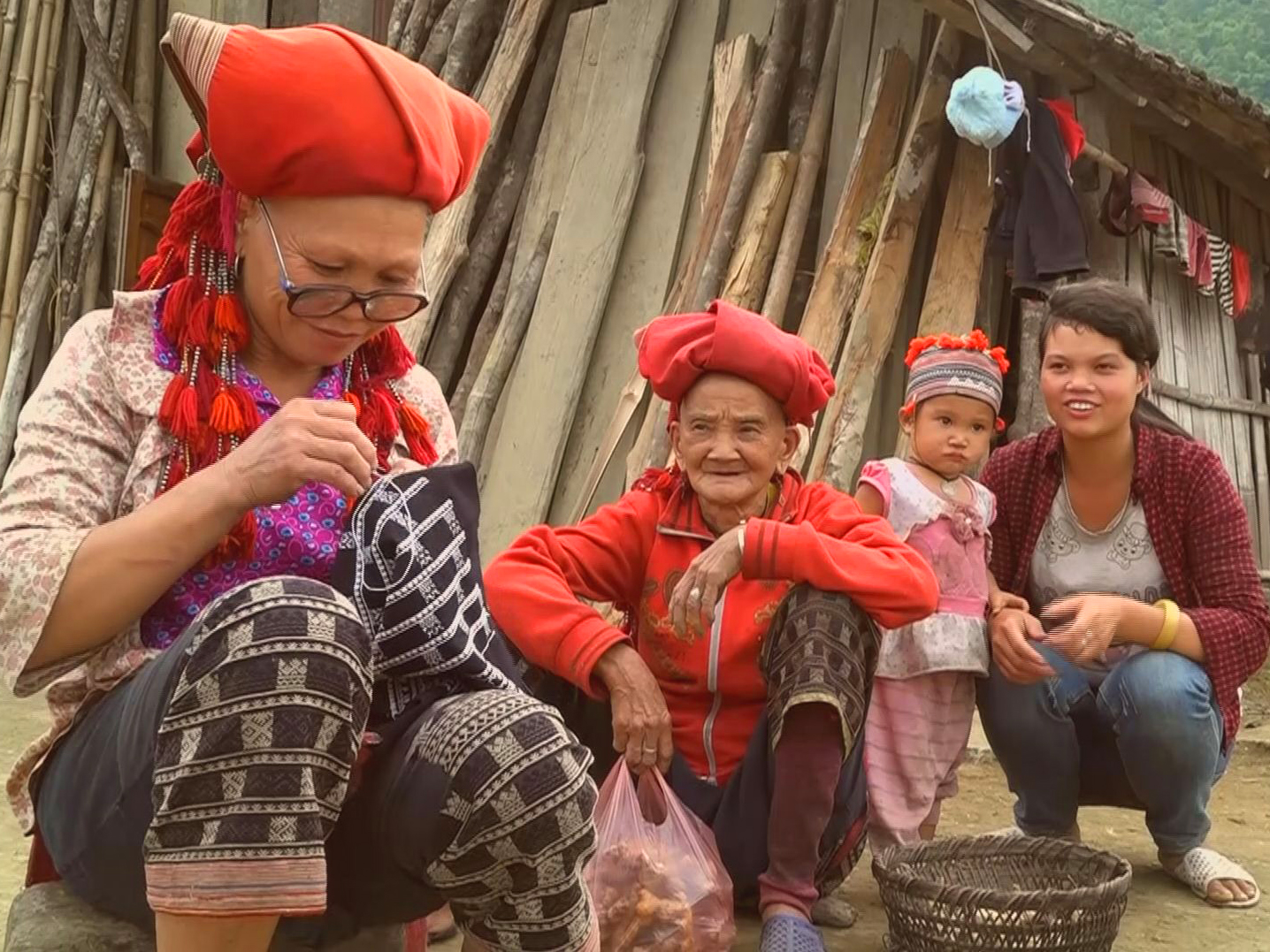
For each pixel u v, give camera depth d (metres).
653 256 5.30
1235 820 3.63
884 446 4.76
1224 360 5.82
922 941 2.18
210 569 1.61
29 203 7.10
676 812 2.27
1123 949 2.51
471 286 5.71
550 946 1.49
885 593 2.25
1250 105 4.69
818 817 2.23
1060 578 2.93
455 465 1.66
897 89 4.90
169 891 1.31
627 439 5.06
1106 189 4.95
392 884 1.58
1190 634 2.73
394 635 1.54
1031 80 4.84
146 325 1.66
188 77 1.59
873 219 4.73
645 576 2.51
